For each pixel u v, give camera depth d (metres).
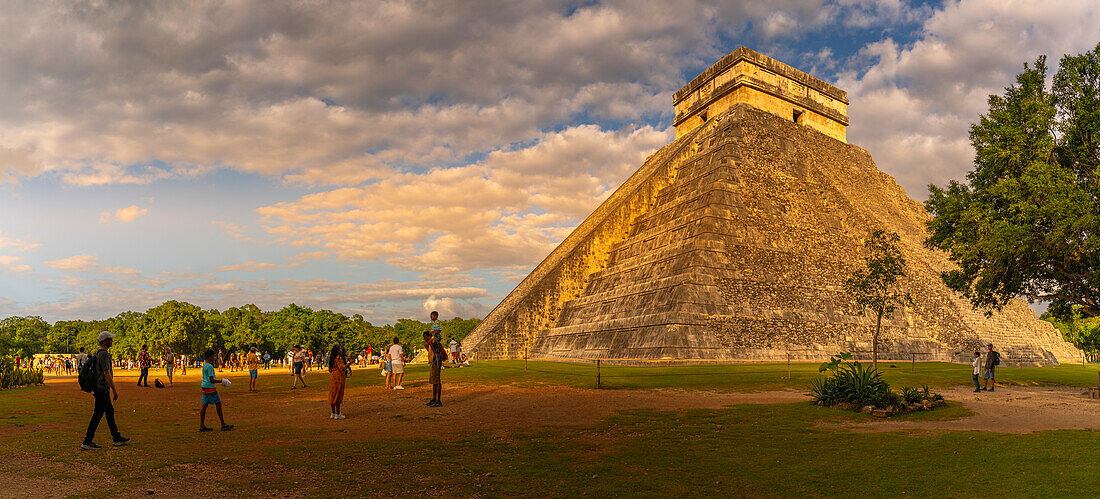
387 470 10.05
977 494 8.50
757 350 37.75
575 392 22.47
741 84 56.25
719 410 17.55
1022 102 25.33
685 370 30.95
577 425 15.09
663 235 46.28
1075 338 79.50
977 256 24.92
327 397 22.33
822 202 51.47
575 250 51.06
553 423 15.43
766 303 40.12
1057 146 25.12
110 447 11.81
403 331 121.00
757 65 57.72
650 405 18.88
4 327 88.69
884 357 41.16
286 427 14.77
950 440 12.58
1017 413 17.09
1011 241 22.91
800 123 61.00
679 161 56.59
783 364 34.56
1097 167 23.91
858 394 17.69
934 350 43.84
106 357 11.85
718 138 53.28
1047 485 8.79
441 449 11.91
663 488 9.02
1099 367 46.97
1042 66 25.77
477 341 47.75
